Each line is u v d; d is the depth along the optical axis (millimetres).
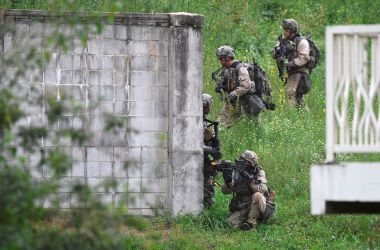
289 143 71688
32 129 39688
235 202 59812
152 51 60500
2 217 35719
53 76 59531
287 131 73500
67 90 59656
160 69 60562
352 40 41125
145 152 60281
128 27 60281
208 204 61719
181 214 60156
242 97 72438
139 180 60219
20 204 36062
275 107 75562
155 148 60375
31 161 57688
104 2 80500
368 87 41781
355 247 57375
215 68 83375
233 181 59750
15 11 59031
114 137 59875
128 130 42688
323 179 40688
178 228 58250
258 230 59312
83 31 41625
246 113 72750
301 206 62750
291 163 69062
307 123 75875
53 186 37719
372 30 40812
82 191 37875
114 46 60156
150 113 60375
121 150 60000
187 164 60500
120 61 60156
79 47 59750
